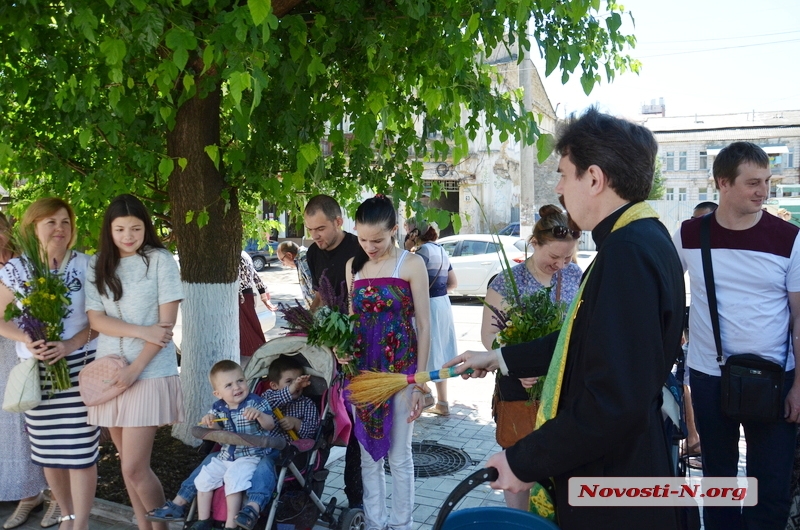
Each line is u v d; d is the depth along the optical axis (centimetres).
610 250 171
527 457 173
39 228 365
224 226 478
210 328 481
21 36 358
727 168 303
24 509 404
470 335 1070
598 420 159
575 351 184
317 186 532
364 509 370
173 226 484
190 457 478
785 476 303
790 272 303
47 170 475
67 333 359
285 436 350
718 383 318
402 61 453
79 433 356
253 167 451
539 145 326
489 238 1452
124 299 338
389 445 347
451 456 510
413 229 588
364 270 358
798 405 297
